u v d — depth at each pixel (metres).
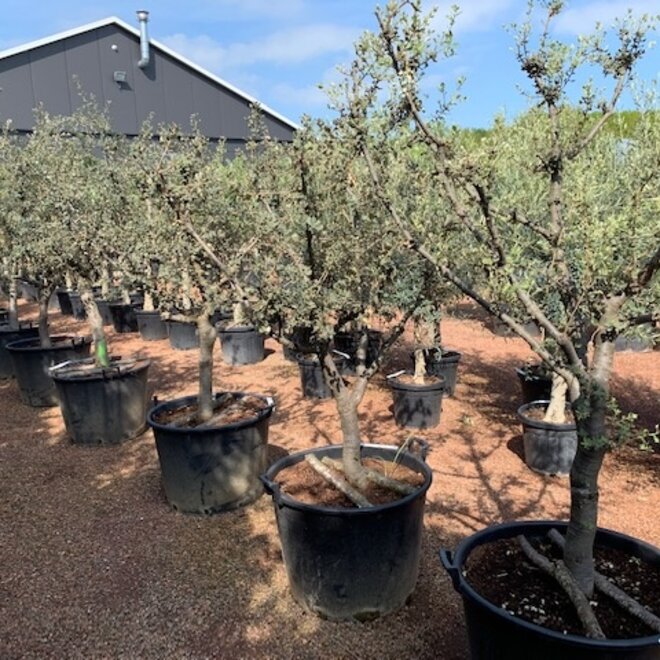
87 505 3.77
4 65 14.00
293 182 2.88
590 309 2.04
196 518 3.58
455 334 8.43
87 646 2.52
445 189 1.95
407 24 1.81
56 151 6.15
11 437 5.04
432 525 3.40
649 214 2.29
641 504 3.65
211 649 2.48
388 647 2.47
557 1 1.99
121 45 15.32
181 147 4.35
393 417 5.27
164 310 4.01
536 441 4.07
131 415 4.88
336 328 2.87
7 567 3.10
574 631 1.94
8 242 5.48
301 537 2.61
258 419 3.70
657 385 6.11
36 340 6.21
